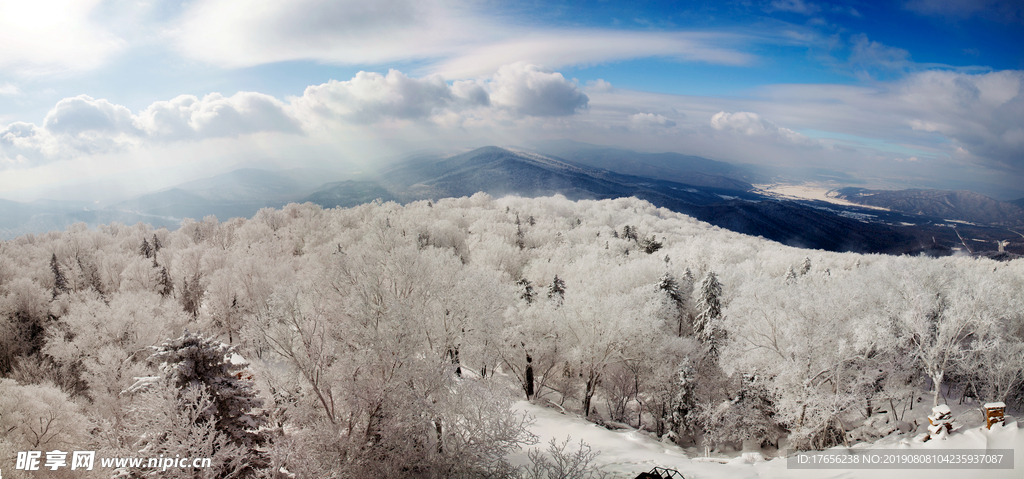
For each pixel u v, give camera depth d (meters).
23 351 48.75
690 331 48.16
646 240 80.12
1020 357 24.69
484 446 18.03
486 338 29.17
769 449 26.83
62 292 60.16
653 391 33.84
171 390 14.10
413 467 18.92
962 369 26.80
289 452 15.71
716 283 37.81
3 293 54.47
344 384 18.91
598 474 18.19
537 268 58.56
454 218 105.44
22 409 23.92
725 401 29.34
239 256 63.12
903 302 28.67
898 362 26.58
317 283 30.75
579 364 34.22
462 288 29.42
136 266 65.56
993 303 24.78
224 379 15.37
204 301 55.38
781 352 25.94
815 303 25.94
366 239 41.59
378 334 21.42
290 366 19.92
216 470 14.31
